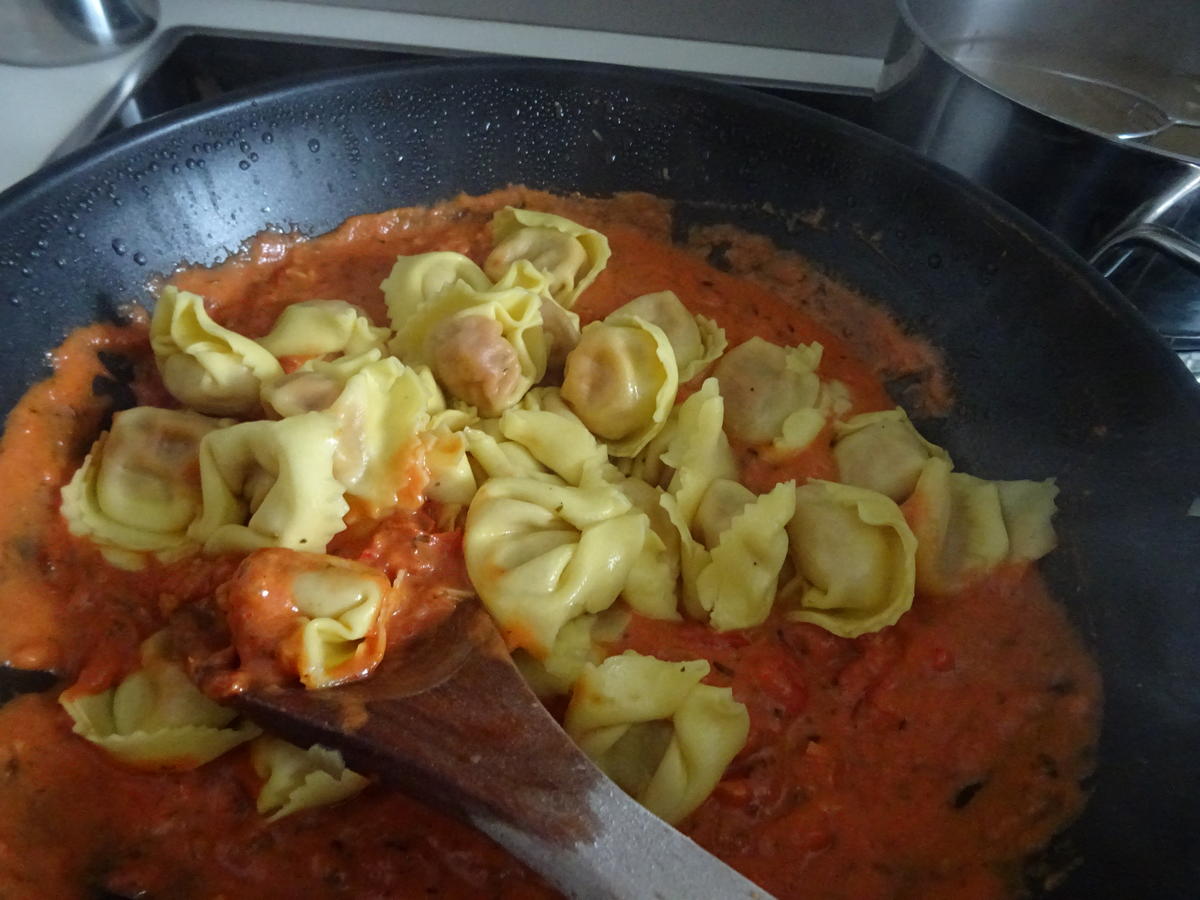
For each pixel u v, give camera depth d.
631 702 0.18
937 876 0.16
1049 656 0.18
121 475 0.20
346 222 0.25
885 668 0.19
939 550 0.20
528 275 0.25
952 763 0.18
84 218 0.21
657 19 0.30
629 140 0.25
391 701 0.16
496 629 0.18
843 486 0.21
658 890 0.13
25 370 0.20
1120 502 0.18
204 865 0.17
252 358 0.22
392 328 0.25
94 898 0.16
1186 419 0.17
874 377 0.24
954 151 0.23
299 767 0.17
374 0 0.30
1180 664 0.16
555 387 0.24
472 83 0.24
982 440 0.21
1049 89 0.27
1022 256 0.20
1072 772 0.17
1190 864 0.13
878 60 0.30
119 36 0.27
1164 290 0.23
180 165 0.22
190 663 0.17
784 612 0.21
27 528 0.20
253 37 0.29
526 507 0.20
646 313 0.25
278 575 0.17
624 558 0.20
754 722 0.19
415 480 0.20
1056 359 0.20
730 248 0.26
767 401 0.24
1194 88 0.27
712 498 0.21
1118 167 0.21
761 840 0.17
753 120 0.24
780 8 0.29
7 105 0.26
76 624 0.19
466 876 0.16
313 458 0.19
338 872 0.17
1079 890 0.15
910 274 0.23
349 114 0.24
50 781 0.17
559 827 0.14
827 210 0.24
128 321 0.22
